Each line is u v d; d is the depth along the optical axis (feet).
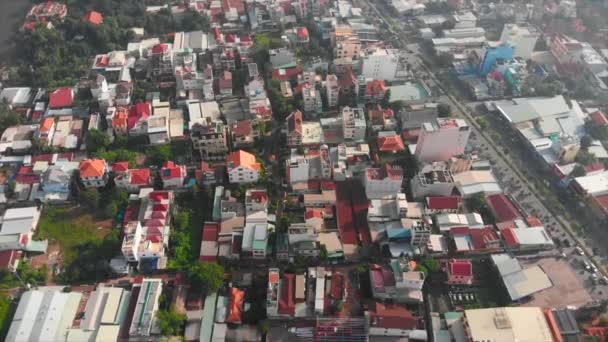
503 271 581.94
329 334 526.16
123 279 586.45
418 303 555.69
